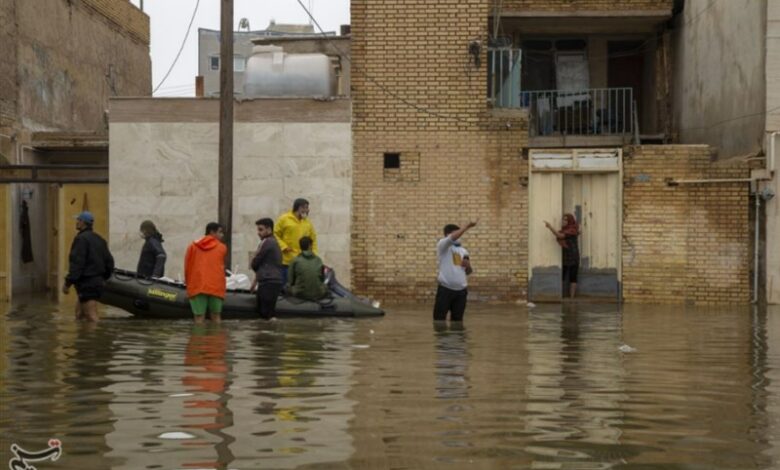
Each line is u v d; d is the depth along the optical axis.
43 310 17.97
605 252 20.39
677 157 20.03
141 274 16.11
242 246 20.16
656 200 20.09
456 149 20.33
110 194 20.23
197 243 15.00
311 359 10.40
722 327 14.82
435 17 20.38
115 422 6.76
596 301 20.28
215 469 5.46
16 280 23.00
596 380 8.98
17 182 21.52
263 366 9.76
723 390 8.43
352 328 14.19
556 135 23.86
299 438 6.27
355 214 20.28
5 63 23.84
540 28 24.69
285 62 20.78
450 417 7.02
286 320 15.44
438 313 15.41
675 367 10.00
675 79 24.84
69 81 28.19
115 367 9.62
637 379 9.08
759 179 19.69
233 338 12.61
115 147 20.25
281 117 20.19
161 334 13.10
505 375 9.26
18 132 24.09
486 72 20.34
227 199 19.27
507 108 20.27
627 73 25.75
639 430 6.63
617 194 20.23
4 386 8.35
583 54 25.61
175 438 6.25
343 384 8.55
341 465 5.56
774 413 7.31
